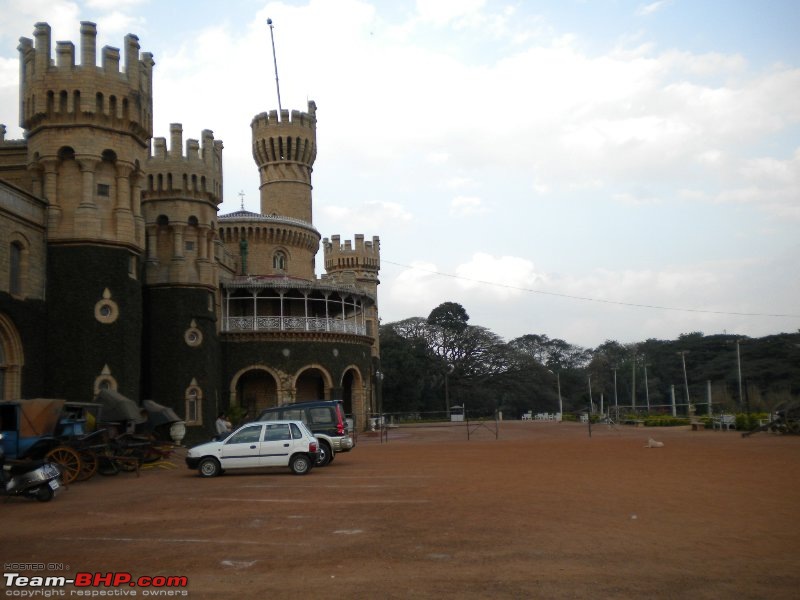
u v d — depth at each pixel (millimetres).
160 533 13062
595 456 27891
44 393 30938
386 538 12133
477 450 32969
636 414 69625
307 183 68688
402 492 17938
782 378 103500
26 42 33750
